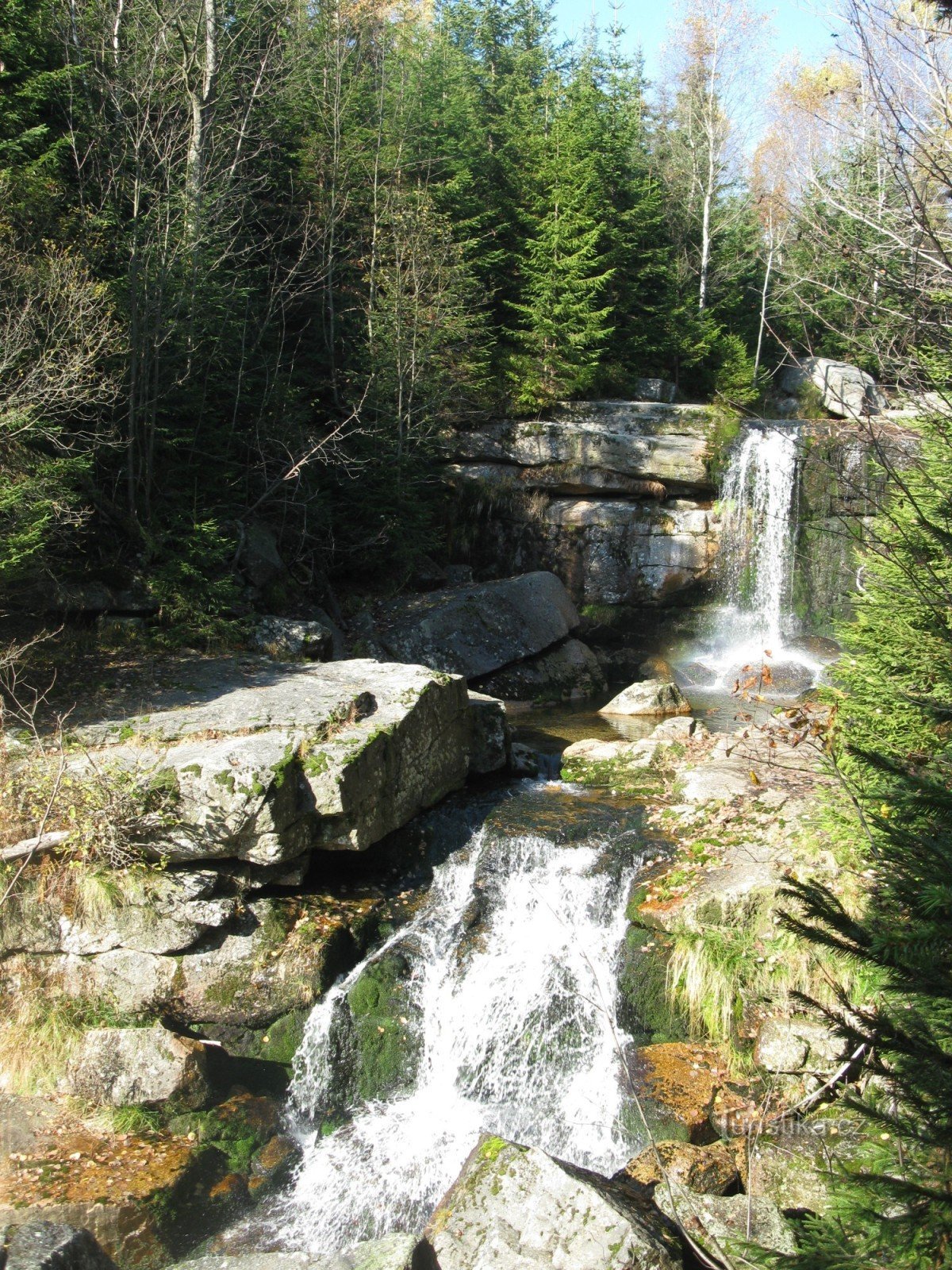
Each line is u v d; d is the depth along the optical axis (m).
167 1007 8.16
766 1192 6.25
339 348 21.55
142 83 16.84
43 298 12.38
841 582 20.47
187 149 17.33
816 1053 7.03
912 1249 3.07
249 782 8.45
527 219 25.91
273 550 16.62
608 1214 5.69
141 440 14.53
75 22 17.09
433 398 20.12
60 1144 7.18
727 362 28.77
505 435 21.97
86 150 16.16
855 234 5.71
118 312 14.17
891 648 8.01
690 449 21.83
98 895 8.17
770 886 8.11
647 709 16.11
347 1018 8.30
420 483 20.50
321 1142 7.56
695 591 21.86
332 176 21.55
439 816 10.48
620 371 25.56
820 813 8.45
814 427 20.00
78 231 14.27
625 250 27.94
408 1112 7.88
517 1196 5.93
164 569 13.24
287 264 21.30
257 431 17.03
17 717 9.42
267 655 13.55
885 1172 4.07
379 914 9.20
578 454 21.72
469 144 27.38
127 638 12.77
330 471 19.33
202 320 15.68
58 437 12.92
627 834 9.84
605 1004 8.20
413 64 28.44
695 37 28.06
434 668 16.62
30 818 8.34
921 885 3.50
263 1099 7.78
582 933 8.84
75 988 8.16
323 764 8.91
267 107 20.42
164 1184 6.82
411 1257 5.60
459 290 21.75
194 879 8.34
